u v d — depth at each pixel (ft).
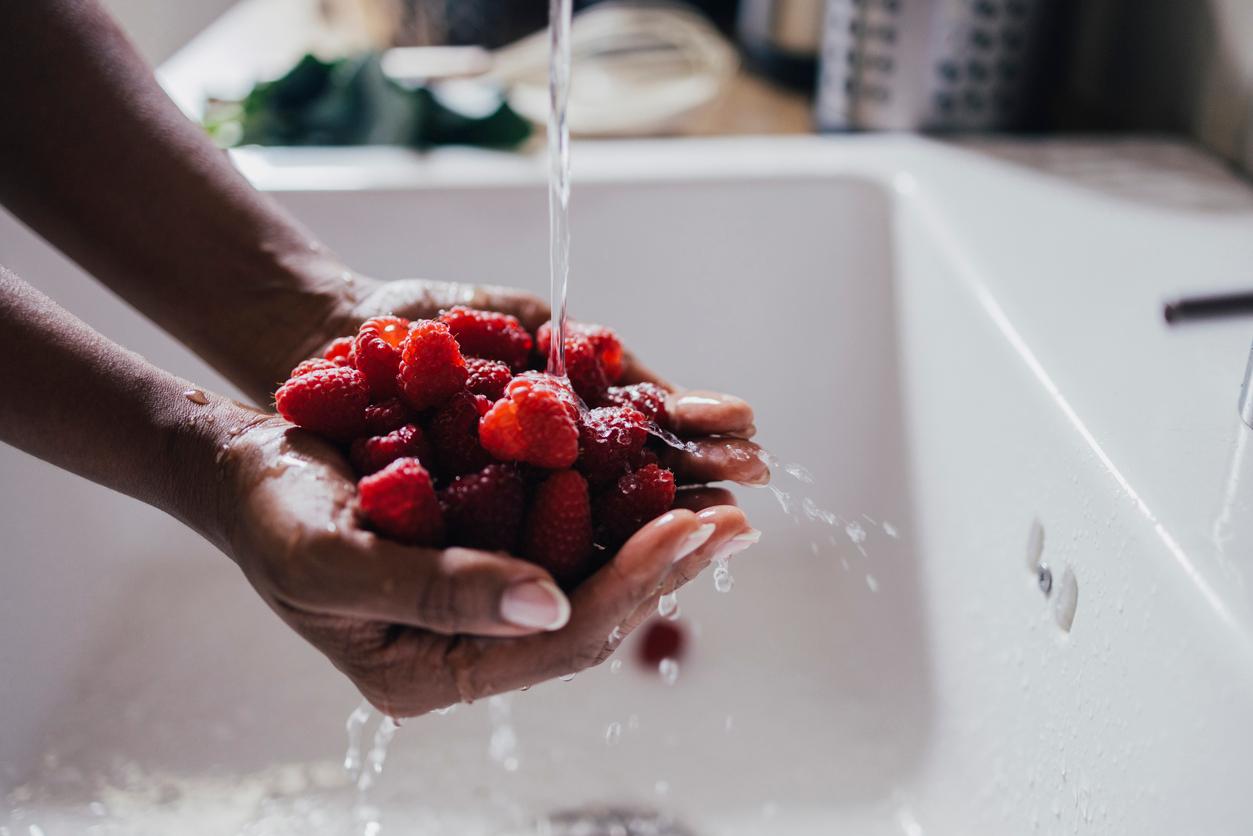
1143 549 1.35
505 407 1.31
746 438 1.54
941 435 1.87
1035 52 2.24
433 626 1.25
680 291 2.14
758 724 1.89
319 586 1.25
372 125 2.21
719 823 1.77
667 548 1.28
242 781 1.82
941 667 1.81
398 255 2.10
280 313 1.69
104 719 1.88
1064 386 1.56
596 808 1.79
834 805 1.78
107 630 1.97
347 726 1.88
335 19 2.94
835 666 1.96
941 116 2.27
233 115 2.26
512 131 2.22
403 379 1.39
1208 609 1.26
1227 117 2.13
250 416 1.42
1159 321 1.69
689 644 2.00
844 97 2.36
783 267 2.12
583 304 2.14
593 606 1.29
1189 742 1.25
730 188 2.10
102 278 1.70
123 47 1.69
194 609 2.02
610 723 1.89
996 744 1.63
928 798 1.75
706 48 2.66
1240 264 1.83
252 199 1.71
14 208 1.68
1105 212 1.97
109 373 1.43
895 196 2.08
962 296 1.82
